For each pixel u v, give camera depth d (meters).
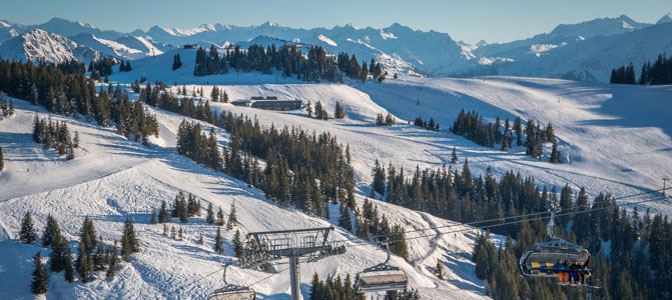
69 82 186.00
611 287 124.19
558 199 180.25
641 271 135.00
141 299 78.50
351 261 105.69
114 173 128.88
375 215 132.50
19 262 84.94
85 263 82.25
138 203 115.69
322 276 97.31
